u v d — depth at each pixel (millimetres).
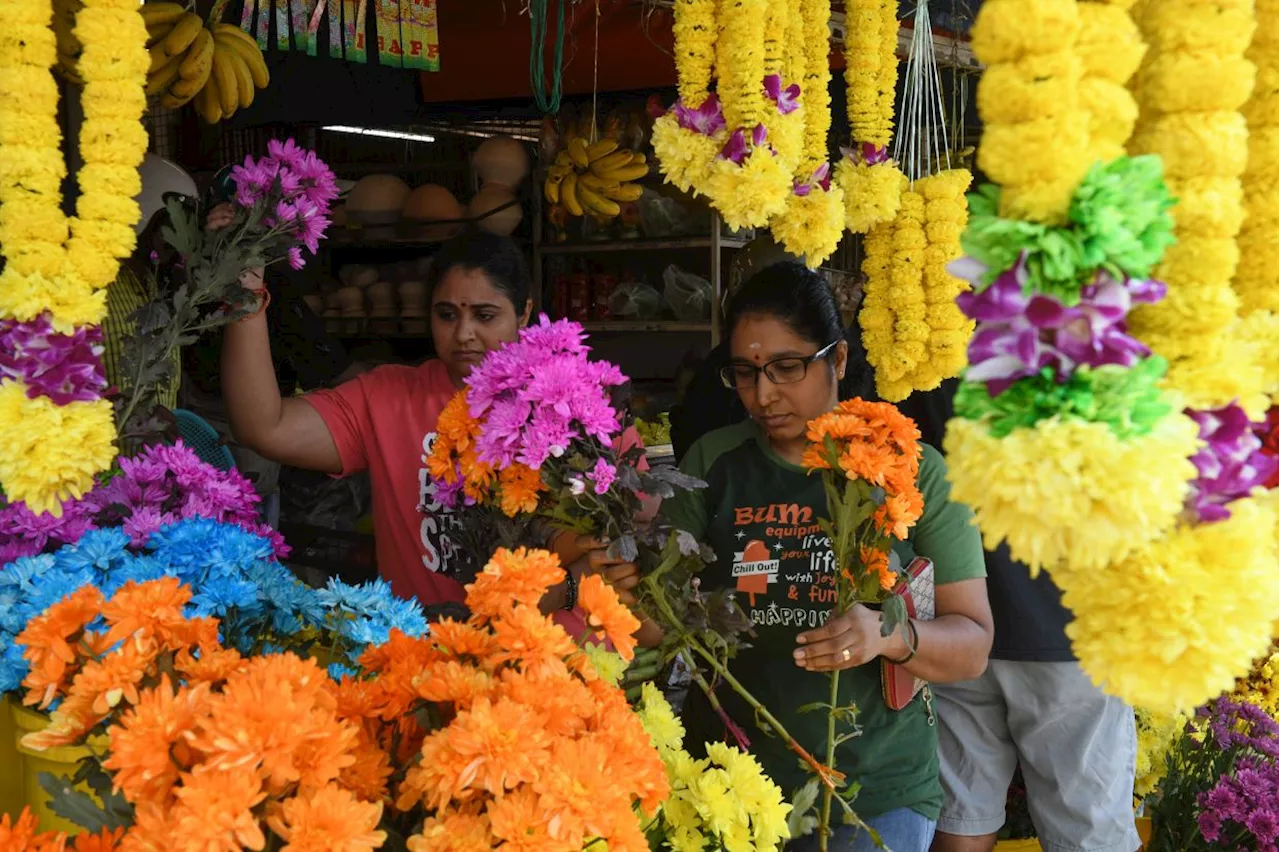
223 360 2166
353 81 3551
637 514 1759
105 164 1512
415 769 1106
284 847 943
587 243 4387
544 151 4234
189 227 1890
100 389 1509
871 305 2391
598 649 1648
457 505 1763
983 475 947
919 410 2748
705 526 2031
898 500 1688
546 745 1060
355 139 5156
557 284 4551
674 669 2238
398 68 3570
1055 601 2627
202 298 1887
